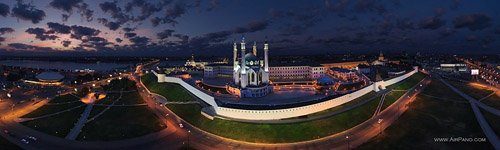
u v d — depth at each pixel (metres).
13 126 166.00
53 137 148.50
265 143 135.62
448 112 182.75
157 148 133.25
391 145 132.25
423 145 133.50
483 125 160.75
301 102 174.75
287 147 131.25
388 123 160.00
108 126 162.62
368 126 156.00
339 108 177.38
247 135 142.00
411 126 155.00
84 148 135.00
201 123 161.50
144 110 192.50
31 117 183.25
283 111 157.38
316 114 165.62
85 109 196.88
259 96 198.25
